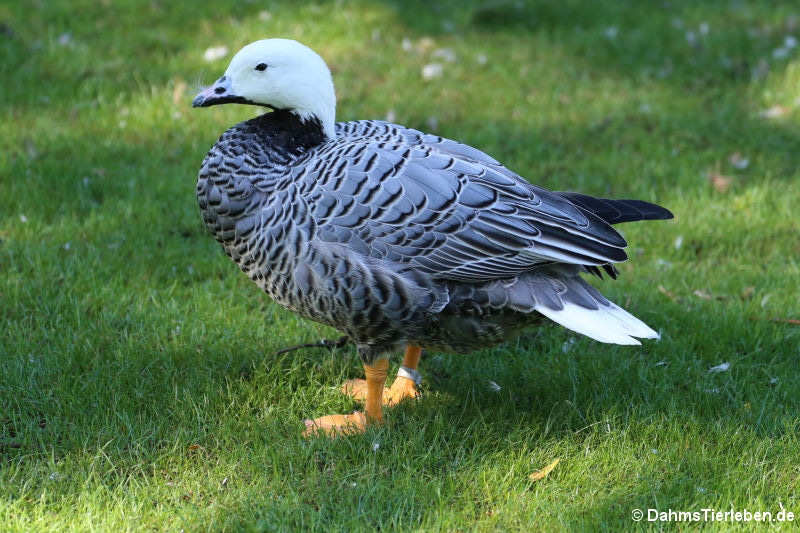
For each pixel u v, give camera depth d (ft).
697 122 47.50
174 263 34.71
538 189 25.04
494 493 24.09
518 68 53.47
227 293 33.22
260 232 24.57
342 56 53.67
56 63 49.62
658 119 47.91
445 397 28.55
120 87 48.16
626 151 44.39
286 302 25.32
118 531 22.24
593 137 46.01
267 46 25.22
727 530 22.59
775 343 31.09
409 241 23.56
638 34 57.52
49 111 45.29
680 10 61.87
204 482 24.30
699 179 41.88
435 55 53.93
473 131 45.75
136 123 44.68
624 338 23.09
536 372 29.71
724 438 25.95
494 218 23.85
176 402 27.25
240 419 26.84
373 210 23.49
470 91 50.14
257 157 24.99
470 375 29.63
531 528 22.70
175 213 37.68
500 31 58.85
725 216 39.09
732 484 24.18
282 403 28.19
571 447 25.79
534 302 23.90
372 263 23.61
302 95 25.38
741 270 35.73
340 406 28.58
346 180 23.66
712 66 53.57
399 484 24.06
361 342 25.55
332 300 24.13
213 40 54.65
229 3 59.11
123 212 37.32
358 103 47.75
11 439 25.45
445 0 62.44
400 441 25.80
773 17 60.29
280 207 24.14
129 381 28.22
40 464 24.41
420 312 24.12
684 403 27.78
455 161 24.61
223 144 25.49
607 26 59.21
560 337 31.76
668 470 24.88
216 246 36.24
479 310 24.39
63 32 53.42
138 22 56.13
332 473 24.67
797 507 23.50
